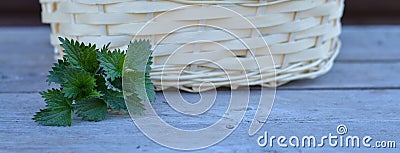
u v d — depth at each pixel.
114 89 0.72
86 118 0.71
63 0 0.76
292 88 0.83
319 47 0.81
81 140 0.68
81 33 0.76
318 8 0.78
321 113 0.75
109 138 0.68
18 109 0.75
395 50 1.04
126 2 0.73
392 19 1.35
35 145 0.67
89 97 0.70
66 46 0.71
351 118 0.73
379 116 0.74
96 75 0.71
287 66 0.80
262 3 0.75
